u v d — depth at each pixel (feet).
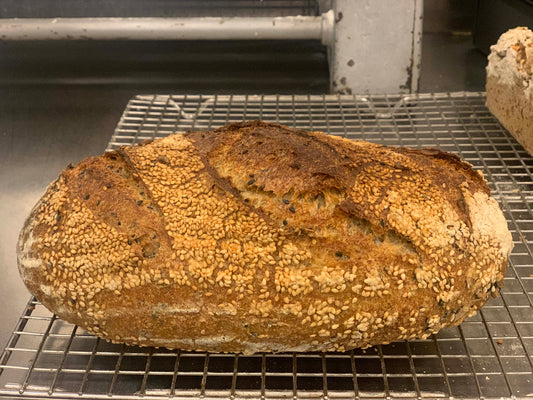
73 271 0.82
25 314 0.92
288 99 1.47
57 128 1.48
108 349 0.89
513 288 0.96
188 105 1.53
